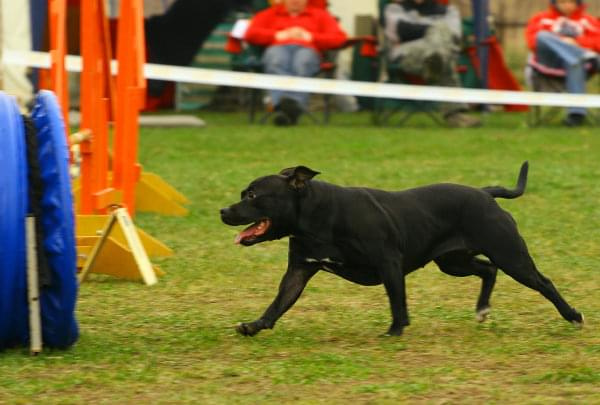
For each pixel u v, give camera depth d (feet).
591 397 24.90
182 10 94.94
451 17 86.48
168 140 76.02
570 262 42.16
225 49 90.63
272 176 29.84
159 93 97.60
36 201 27.99
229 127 84.84
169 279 39.01
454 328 32.42
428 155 69.56
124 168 44.27
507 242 30.89
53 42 40.37
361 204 30.01
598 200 54.49
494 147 73.61
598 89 118.52
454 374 26.96
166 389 25.77
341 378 26.61
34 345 28.45
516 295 36.88
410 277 39.86
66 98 40.86
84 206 41.73
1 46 76.69
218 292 37.37
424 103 88.89
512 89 95.25
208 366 27.76
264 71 84.79
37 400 24.88
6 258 27.12
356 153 70.28
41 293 28.32
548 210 52.29
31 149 28.09
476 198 31.19
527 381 26.27
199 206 53.31
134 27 44.11
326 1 87.97
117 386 25.95
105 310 34.50
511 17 146.30
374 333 31.71
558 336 31.40
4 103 28.27
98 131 42.14
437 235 31.04
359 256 30.01
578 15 87.04
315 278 39.50
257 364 28.04
